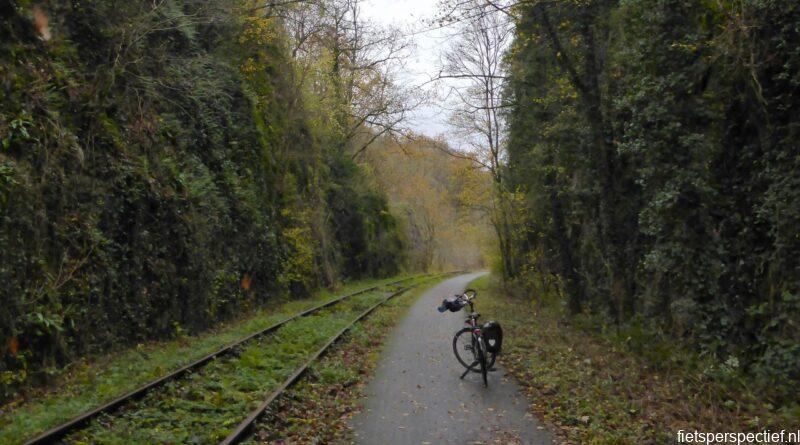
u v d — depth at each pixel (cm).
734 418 672
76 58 1223
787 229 808
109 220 1179
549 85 1717
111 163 1216
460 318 1816
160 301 1331
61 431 607
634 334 1109
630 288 1280
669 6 1026
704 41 970
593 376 911
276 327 1462
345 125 3631
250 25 2177
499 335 945
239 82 2203
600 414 700
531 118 1889
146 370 945
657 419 682
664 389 809
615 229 1284
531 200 2005
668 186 1025
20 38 1062
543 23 1255
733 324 910
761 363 820
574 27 1301
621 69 1302
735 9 883
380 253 4597
